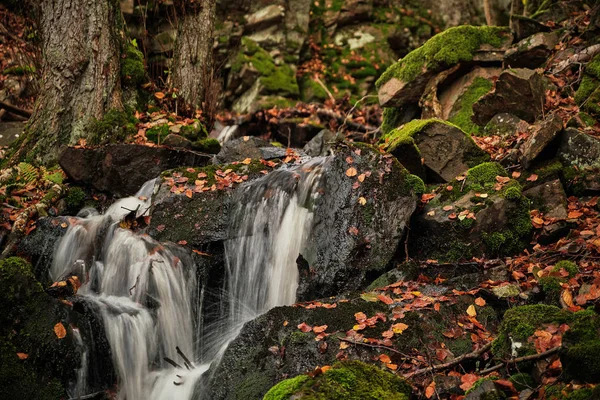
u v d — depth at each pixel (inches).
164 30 441.1
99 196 287.7
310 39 527.8
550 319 167.2
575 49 322.3
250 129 410.0
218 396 183.8
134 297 225.5
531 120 289.7
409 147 253.8
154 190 259.6
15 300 199.8
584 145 243.0
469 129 305.9
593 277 192.2
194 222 248.2
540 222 225.1
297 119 397.4
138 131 321.4
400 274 210.8
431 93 329.1
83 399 197.3
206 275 240.2
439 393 163.8
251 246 240.2
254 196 245.8
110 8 332.5
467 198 230.7
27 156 312.2
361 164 230.4
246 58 488.7
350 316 189.0
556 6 359.9
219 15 505.4
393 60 532.7
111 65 328.5
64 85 319.9
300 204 235.0
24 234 251.4
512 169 253.0
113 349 209.2
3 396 189.8
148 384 211.8
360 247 220.8
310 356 179.9
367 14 542.6
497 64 332.2
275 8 507.8
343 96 504.4
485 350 172.7
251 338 189.0
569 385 147.9
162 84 374.6
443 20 573.6
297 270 227.6
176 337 226.1
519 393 155.2
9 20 436.1
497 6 471.8
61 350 199.2
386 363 175.5
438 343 181.0
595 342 151.9
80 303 210.7
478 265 218.7
